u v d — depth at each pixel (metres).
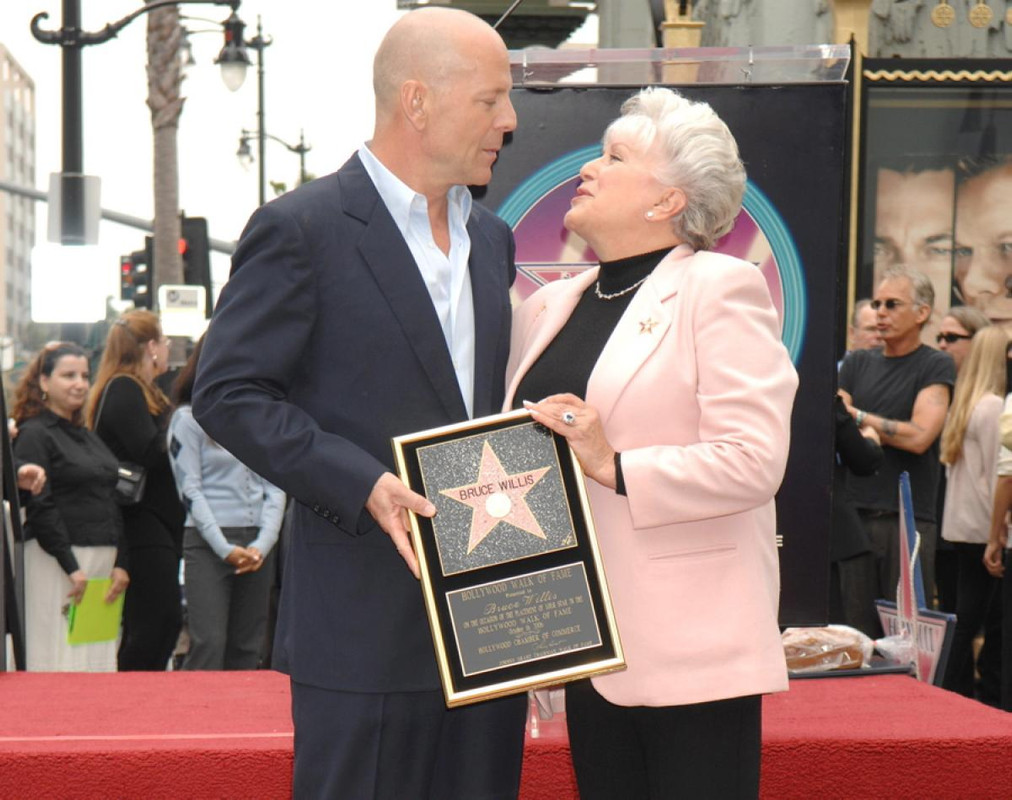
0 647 4.79
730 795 2.75
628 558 2.75
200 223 17.98
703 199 2.83
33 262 13.67
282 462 2.62
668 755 2.77
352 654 2.75
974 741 3.57
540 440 2.68
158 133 22.45
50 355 6.95
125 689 4.45
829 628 4.61
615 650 2.63
